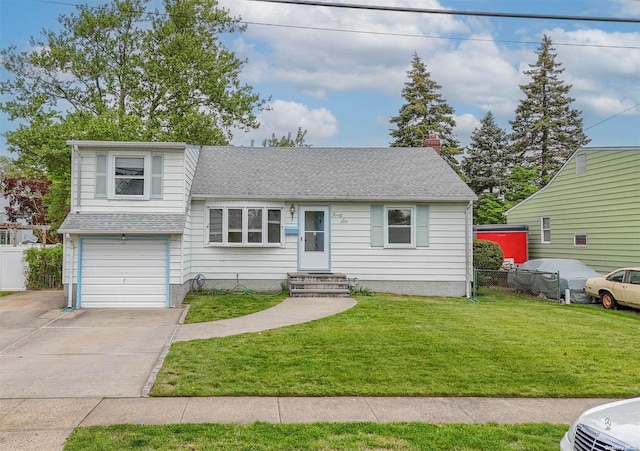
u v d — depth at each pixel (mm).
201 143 26828
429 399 6535
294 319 11734
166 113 27094
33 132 23422
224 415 5828
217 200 16375
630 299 14094
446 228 16969
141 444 4875
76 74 26469
